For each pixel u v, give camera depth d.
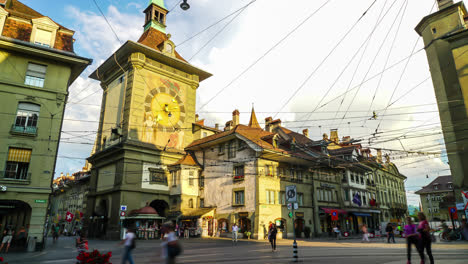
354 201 44.84
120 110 40.50
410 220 10.20
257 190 32.56
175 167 39.12
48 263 14.63
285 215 34.75
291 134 46.25
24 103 25.08
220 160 38.09
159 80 42.47
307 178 39.56
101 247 24.02
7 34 24.47
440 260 11.98
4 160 23.34
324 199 41.25
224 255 16.62
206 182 39.31
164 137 41.06
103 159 41.19
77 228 55.75
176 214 36.72
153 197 37.75
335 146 51.88
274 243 19.16
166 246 8.81
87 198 42.72
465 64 28.16
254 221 31.98
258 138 36.72
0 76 24.38
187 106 45.34
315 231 37.94
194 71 46.94
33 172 24.05
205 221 35.22
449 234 26.05
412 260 12.54
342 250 18.66
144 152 38.03
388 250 17.92
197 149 41.97
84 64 27.72
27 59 25.67
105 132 43.03
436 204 76.31
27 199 23.22
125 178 35.75
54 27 26.91
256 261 13.64
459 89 28.27
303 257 15.03
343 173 45.53
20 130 24.31
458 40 28.95
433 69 30.77
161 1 49.47
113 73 44.44
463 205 26.41
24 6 28.67
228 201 35.53
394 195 63.78
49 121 25.53
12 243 22.23
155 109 40.97
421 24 32.41
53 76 26.45
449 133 28.55
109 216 36.41
